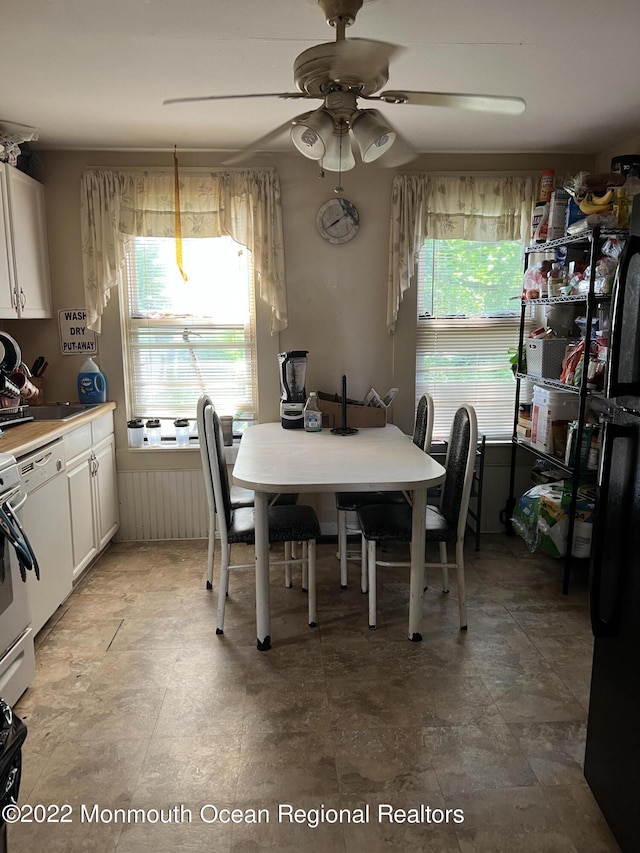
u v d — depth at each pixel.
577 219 3.09
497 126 3.13
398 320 3.78
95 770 1.91
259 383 3.81
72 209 3.56
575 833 1.68
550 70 2.42
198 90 2.61
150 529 3.91
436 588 3.21
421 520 2.56
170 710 2.21
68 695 2.29
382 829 1.69
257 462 2.68
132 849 1.64
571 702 2.25
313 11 1.91
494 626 2.81
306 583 3.16
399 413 3.88
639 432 1.49
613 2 1.87
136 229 3.53
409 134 3.26
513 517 3.84
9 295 3.07
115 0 1.83
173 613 2.95
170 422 3.93
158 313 3.80
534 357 3.51
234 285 3.80
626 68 2.39
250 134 3.23
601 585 1.70
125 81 2.49
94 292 3.57
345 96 1.82
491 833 1.68
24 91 2.60
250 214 3.58
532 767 1.92
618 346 1.54
